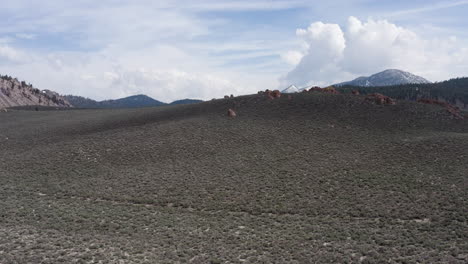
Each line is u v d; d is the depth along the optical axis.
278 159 54.16
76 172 51.28
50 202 39.97
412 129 69.06
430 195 37.91
